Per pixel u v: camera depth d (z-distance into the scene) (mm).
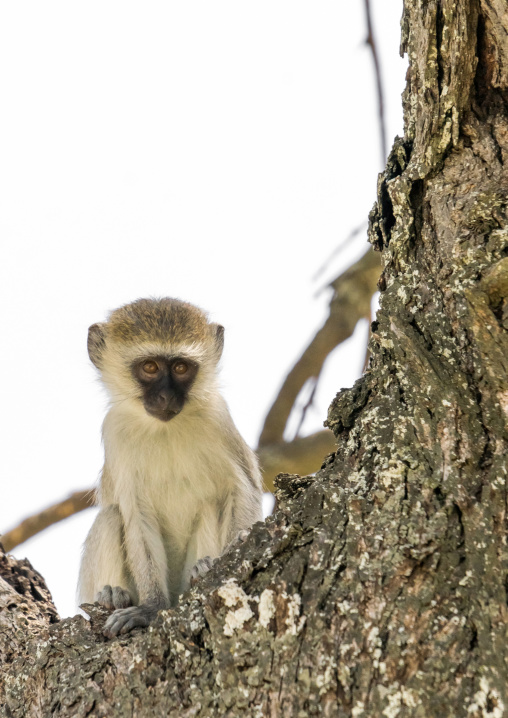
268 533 6816
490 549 5863
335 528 6461
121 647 6992
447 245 7113
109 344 13297
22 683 7434
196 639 6523
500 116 7488
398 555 6102
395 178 7684
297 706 5887
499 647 5547
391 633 5852
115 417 12711
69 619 7863
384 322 7129
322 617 6086
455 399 6488
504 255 6754
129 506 12047
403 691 5645
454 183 7395
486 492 6055
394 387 6953
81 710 6809
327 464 7258
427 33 7422
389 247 7652
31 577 9711
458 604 5812
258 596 6367
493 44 7355
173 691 6441
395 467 6480
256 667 6133
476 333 6488
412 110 7746
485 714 5406
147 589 11578
